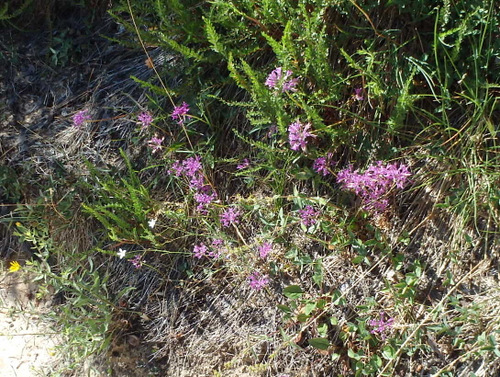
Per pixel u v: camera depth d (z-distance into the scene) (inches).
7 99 40.6
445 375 26.1
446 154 28.3
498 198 26.7
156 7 32.5
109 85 38.5
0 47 41.8
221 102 34.2
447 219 28.0
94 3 40.9
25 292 36.6
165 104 35.9
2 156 39.2
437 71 28.5
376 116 30.0
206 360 31.7
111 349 33.2
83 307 34.4
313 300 29.8
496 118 27.9
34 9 42.0
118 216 34.0
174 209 34.0
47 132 39.0
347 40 31.3
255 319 31.3
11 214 36.5
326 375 29.0
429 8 29.0
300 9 29.3
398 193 29.4
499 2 27.5
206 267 33.1
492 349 24.3
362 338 28.3
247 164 31.4
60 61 40.6
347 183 28.7
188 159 33.1
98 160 37.1
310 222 30.4
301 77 30.1
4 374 34.3
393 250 29.1
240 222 32.9
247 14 31.4
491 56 27.7
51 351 34.2
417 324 26.8
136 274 34.4
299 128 27.9
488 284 26.5
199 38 32.6
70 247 36.0
